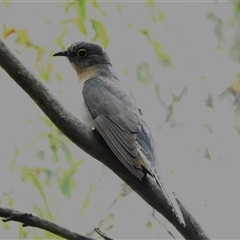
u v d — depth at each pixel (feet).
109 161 27.61
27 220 23.08
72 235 23.35
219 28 47.88
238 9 47.44
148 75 44.86
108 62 38.68
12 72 25.52
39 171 36.45
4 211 23.04
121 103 32.68
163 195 26.48
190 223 25.85
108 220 39.04
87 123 33.45
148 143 30.99
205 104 46.09
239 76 47.21
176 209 24.99
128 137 29.99
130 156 27.45
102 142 28.04
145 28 44.34
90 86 34.58
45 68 40.45
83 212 38.06
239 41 47.70
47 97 26.08
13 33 40.63
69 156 37.76
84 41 38.83
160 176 27.50
